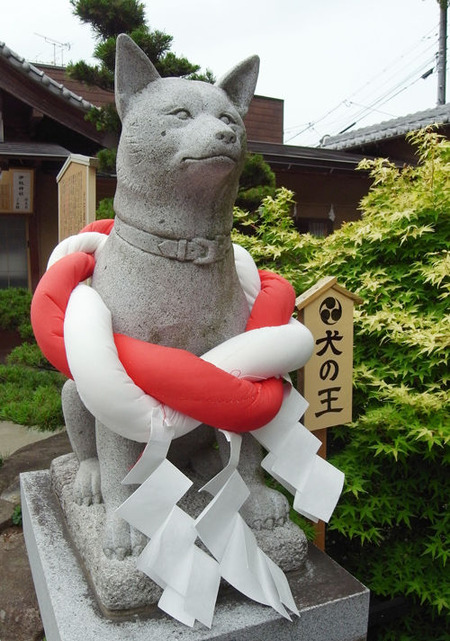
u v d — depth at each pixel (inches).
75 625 59.4
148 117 61.6
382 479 92.6
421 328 92.5
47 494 91.6
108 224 82.8
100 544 66.7
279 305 72.4
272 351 64.9
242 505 71.0
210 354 65.5
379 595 96.3
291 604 62.3
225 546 62.6
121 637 57.7
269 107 409.1
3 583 100.2
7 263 283.0
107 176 217.3
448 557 89.4
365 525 92.5
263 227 133.5
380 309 101.1
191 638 58.0
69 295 66.9
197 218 64.2
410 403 82.3
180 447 75.4
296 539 69.5
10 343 273.4
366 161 124.6
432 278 91.9
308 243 120.5
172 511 61.6
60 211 199.6
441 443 84.4
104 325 62.0
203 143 58.2
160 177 61.8
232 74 68.2
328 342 84.4
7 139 272.4
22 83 239.9
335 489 71.1
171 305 65.1
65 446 158.1
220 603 63.7
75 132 267.7
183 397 60.5
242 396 61.7
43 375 220.4
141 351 61.9
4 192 269.1
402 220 102.7
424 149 120.8
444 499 91.2
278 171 273.7
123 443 67.9
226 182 63.2
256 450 74.0
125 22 189.5
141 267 64.7
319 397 84.6
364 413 97.4
